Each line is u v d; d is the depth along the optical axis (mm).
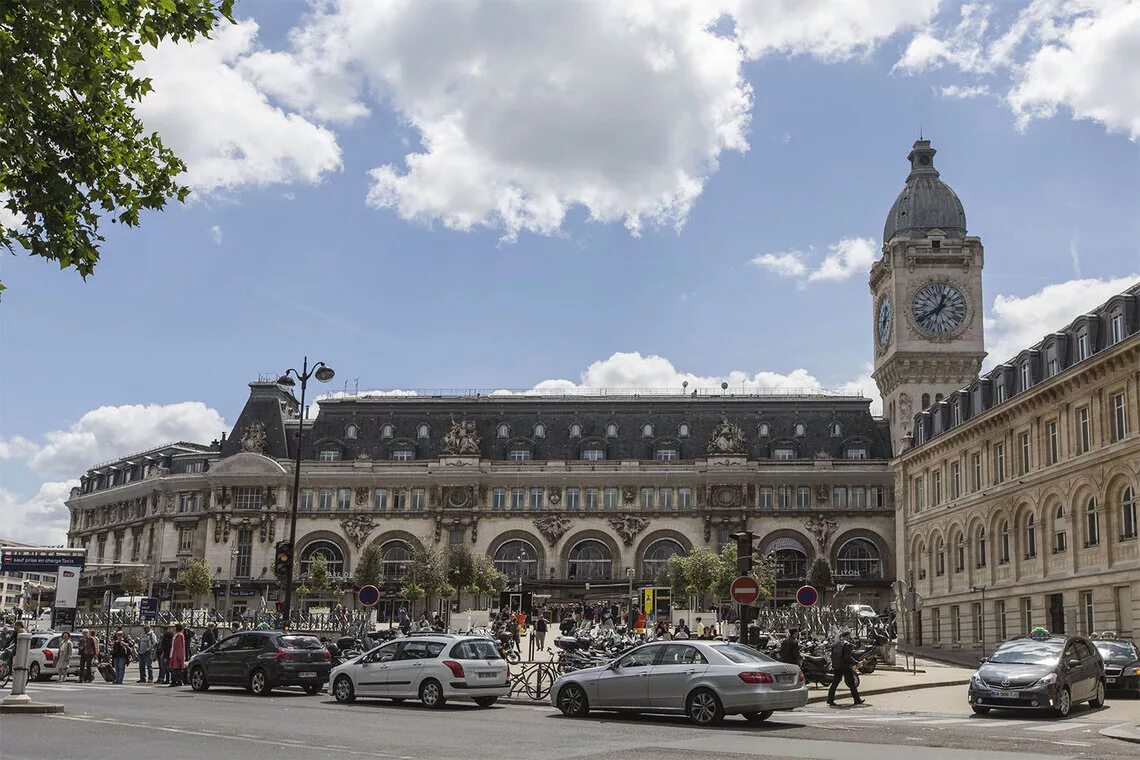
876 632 52219
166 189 21578
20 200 20312
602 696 29984
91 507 142250
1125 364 51844
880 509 112875
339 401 125812
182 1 18859
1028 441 63312
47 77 19578
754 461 114875
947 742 24609
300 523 117438
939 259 110375
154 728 25875
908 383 109938
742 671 27922
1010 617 64438
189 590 110812
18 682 30656
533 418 123062
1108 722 30688
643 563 114312
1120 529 52688
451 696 33625
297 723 27641
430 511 116625
